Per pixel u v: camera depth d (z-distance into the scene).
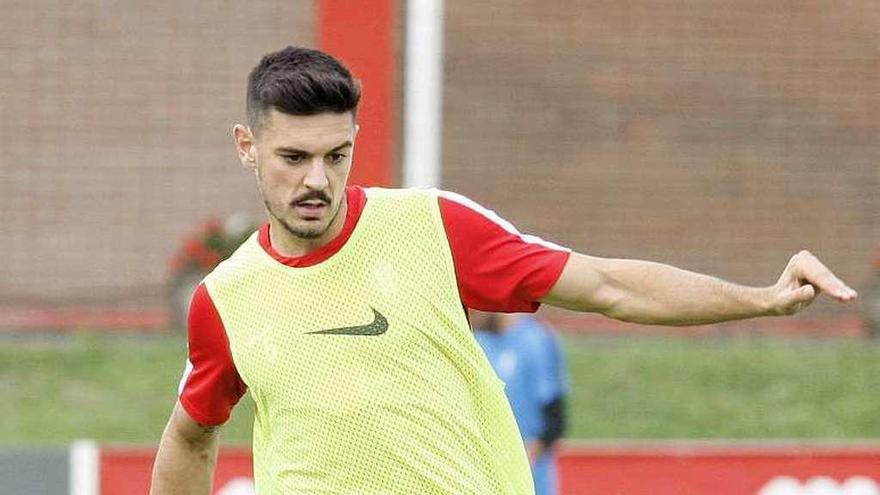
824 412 43.72
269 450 13.55
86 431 40.75
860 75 55.78
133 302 52.50
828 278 12.16
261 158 12.71
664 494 26.58
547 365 29.23
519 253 13.18
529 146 54.62
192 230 52.88
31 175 52.22
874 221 55.81
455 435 13.09
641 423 42.47
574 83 54.78
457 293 13.22
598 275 13.07
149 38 52.88
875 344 50.75
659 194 55.22
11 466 25.20
